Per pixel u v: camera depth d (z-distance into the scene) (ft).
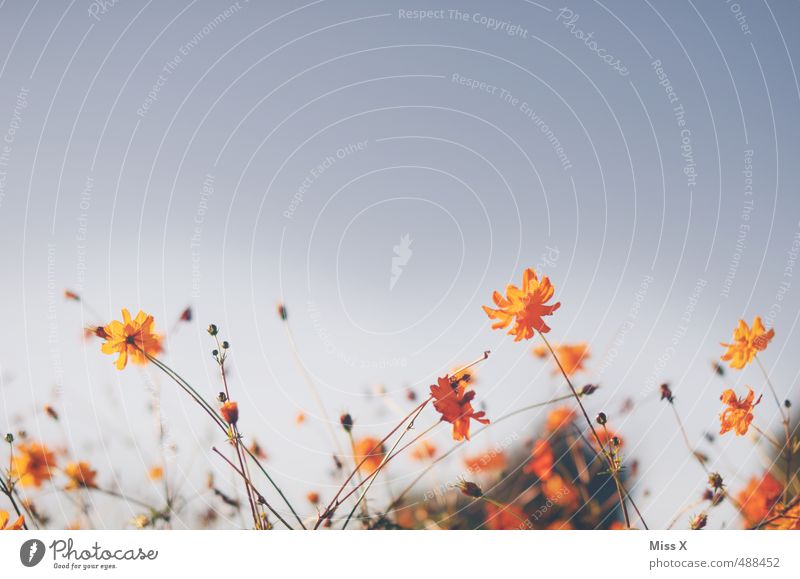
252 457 3.94
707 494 3.98
